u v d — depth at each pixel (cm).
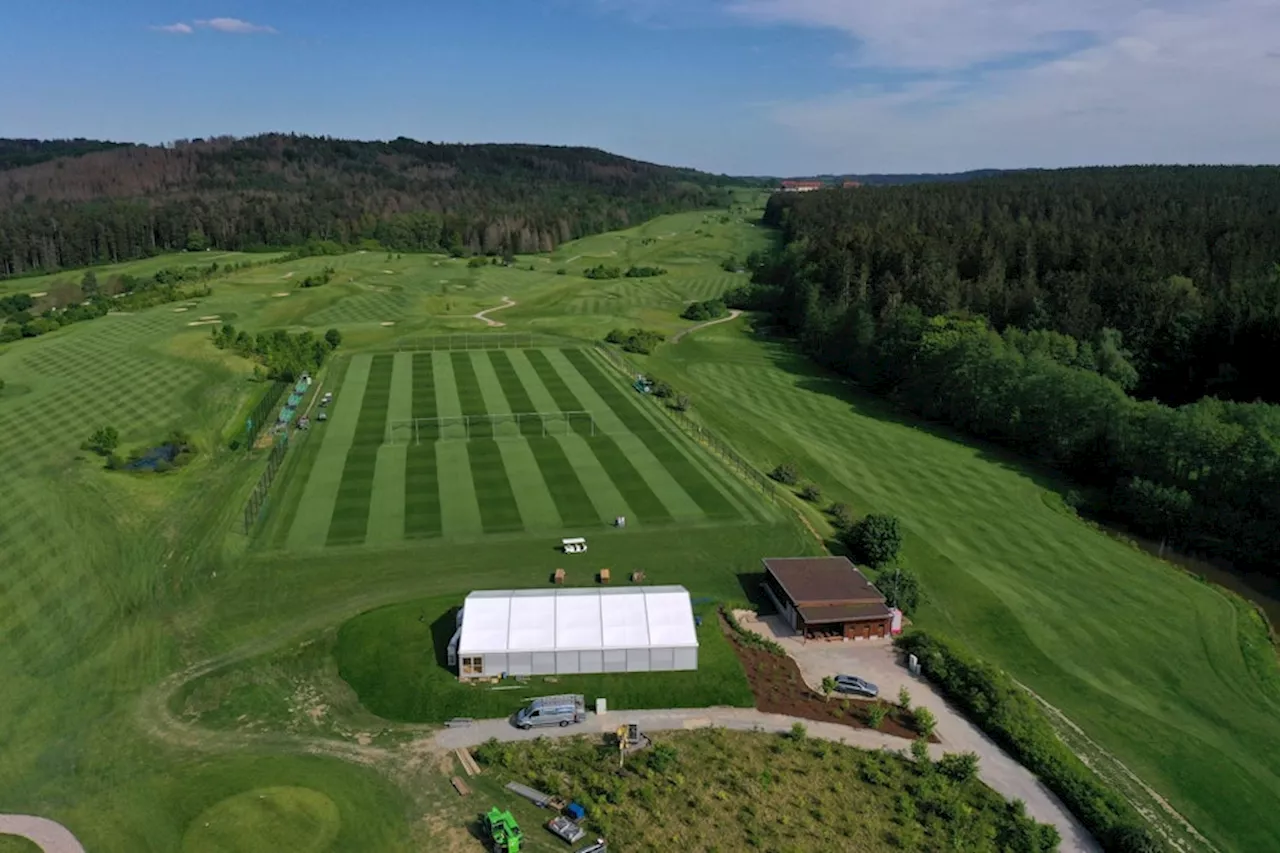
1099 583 7344
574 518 7550
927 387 12219
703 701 5138
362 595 6222
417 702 5041
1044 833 4128
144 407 10306
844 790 4406
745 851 3922
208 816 4062
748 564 6912
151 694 5091
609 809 4150
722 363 14550
